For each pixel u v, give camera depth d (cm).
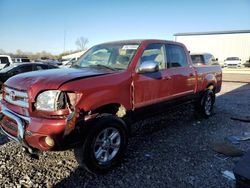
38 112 322
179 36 4903
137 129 554
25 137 320
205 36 4672
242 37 4384
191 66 570
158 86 454
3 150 428
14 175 349
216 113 719
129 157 410
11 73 1106
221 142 481
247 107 811
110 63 435
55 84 318
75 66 464
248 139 499
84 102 328
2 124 371
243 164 290
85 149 334
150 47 456
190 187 326
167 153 428
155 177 350
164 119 636
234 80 1870
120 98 379
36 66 1195
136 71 410
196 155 421
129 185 330
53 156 408
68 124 309
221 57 4594
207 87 654
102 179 344
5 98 381
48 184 330
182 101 541
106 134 359
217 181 341
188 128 568
